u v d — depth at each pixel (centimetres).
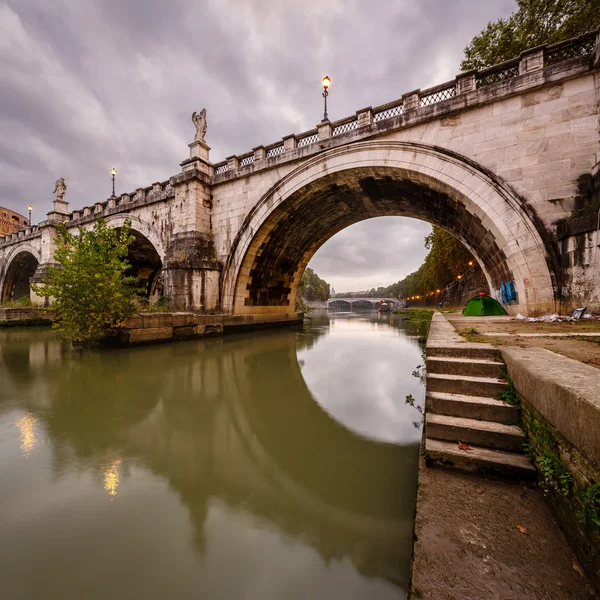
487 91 994
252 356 1070
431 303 5694
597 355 296
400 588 207
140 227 2014
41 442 433
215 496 318
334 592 206
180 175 1662
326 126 1348
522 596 148
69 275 1019
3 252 3400
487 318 928
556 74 901
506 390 299
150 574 223
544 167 920
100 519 280
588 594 147
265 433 473
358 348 1255
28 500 306
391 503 303
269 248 1748
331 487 331
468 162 1023
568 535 179
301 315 2367
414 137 1136
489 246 1171
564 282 855
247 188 1591
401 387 704
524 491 232
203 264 1571
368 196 1580
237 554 242
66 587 212
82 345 1198
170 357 1010
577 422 165
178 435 465
